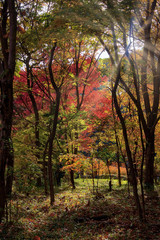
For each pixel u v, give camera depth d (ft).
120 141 47.78
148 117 47.14
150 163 47.01
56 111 39.45
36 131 51.57
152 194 38.47
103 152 43.68
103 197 39.83
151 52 40.50
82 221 28.27
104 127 45.32
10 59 26.73
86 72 64.75
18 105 43.60
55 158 55.77
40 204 38.09
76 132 55.98
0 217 26.04
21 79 60.64
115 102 26.78
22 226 25.93
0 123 26.81
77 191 49.34
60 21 26.66
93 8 25.04
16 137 45.01
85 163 44.80
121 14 25.40
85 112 51.49
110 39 30.99
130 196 38.47
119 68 26.76
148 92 48.21
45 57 52.29
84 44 56.29
